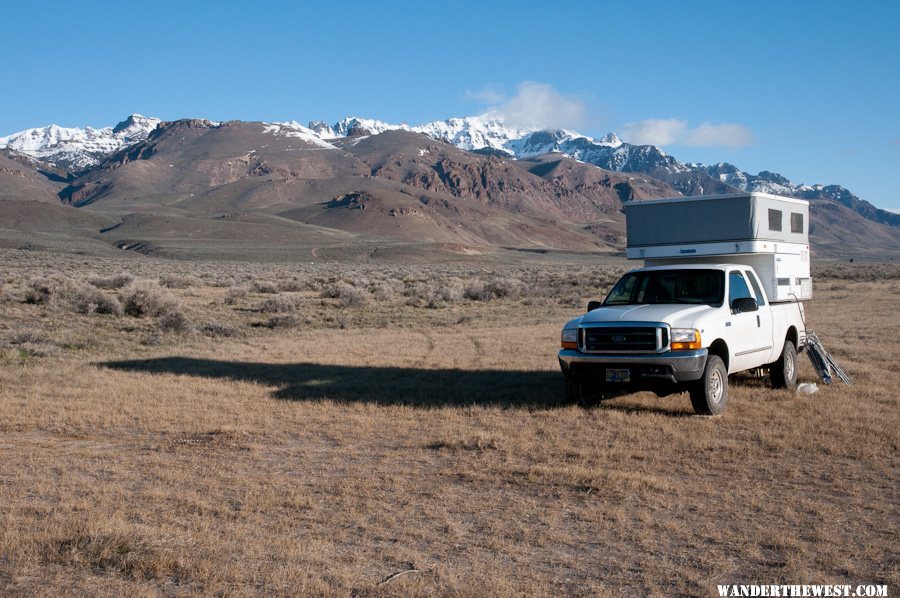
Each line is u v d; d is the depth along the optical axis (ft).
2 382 44.04
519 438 29.78
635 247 46.16
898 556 17.95
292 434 31.76
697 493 22.80
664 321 33.32
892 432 29.45
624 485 23.52
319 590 16.08
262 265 372.17
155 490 23.15
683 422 32.50
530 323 83.56
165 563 17.15
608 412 34.42
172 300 89.56
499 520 20.68
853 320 76.23
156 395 40.45
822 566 17.46
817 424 31.40
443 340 66.44
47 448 29.50
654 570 17.29
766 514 20.90
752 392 39.40
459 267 406.21
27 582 16.39
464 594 15.93
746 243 42.04
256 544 18.65
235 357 56.85
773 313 40.24
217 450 29.07
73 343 62.69
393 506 21.93
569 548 18.67
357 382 44.39
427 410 35.81
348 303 108.99
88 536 18.58
